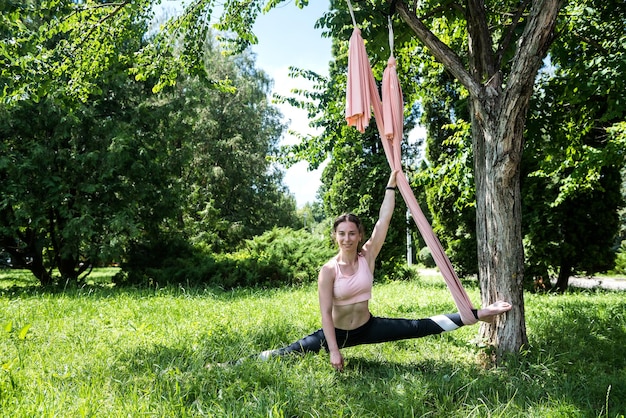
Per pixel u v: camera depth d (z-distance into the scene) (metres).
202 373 3.66
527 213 12.59
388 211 4.32
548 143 8.16
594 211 12.06
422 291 10.71
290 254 13.29
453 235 14.66
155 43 7.53
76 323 5.95
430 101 15.12
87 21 7.12
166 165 14.20
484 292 4.73
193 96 14.35
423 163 18.89
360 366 4.25
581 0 7.39
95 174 12.70
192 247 14.37
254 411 2.99
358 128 4.44
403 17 4.80
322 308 3.99
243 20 7.14
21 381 3.60
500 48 5.26
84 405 3.03
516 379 3.83
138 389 3.40
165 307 7.41
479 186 4.84
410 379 3.71
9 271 23.14
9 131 12.09
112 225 12.06
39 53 6.88
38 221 11.92
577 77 6.99
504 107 4.46
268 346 4.97
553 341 4.96
